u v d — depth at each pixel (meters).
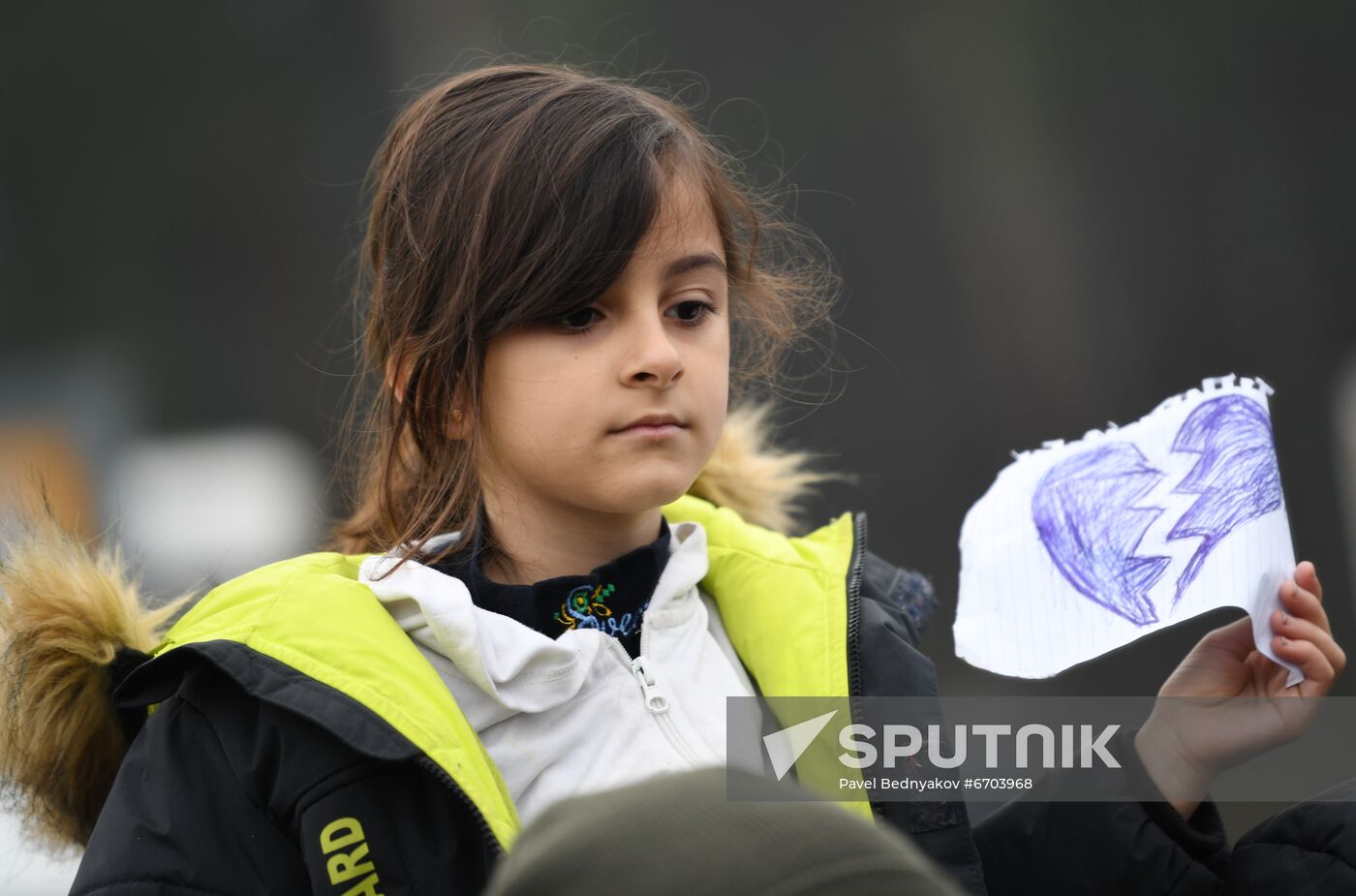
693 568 5.22
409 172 5.18
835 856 2.78
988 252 35.41
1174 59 37.25
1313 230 36.22
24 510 5.50
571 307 4.74
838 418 32.31
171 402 35.53
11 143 37.22
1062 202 36.09
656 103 5.36
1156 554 5.17
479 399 4.87
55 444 34.34
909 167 36.06
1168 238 35.91
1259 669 5.30
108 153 36.91
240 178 37.06
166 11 37.25
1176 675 5.39
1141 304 35.44
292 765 4.55
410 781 4.59
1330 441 33.97
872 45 36.34
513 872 2.93
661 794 2.94
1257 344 35.31
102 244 36.72
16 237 36.91
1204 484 5.23
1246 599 4.96
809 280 6.81
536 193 4.80
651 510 5.21
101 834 4.58
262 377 35.78
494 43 35.34
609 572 5.01
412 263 5.08
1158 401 34.56
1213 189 36.16
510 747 4.70
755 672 5.37
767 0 36.06
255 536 30.88
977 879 4.93
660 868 2.77
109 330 36.09
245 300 36.38
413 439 5.19
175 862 4.50
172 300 36.34
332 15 36.84
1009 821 5.38
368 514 5.63
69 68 37.78
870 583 5.68
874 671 5.22
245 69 37.12
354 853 4.45
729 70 36.25
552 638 4.93
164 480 32.66
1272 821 5.14
